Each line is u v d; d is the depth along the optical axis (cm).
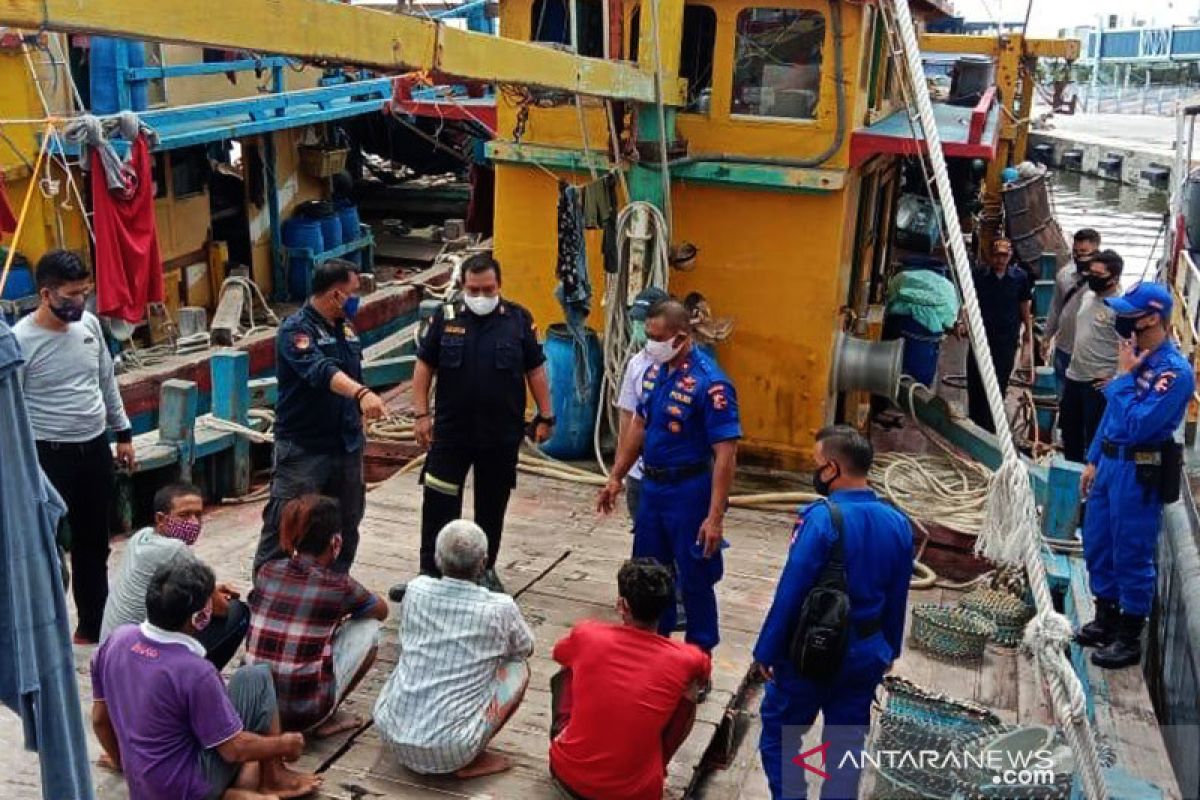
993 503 469
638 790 385
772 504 713
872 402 948
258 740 376
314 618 421
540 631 545
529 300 795
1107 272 729
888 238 977
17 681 296
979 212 1508
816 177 707
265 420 891
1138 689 531
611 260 707
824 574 373
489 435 545
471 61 450
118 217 783
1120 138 3909
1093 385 755
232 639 450
